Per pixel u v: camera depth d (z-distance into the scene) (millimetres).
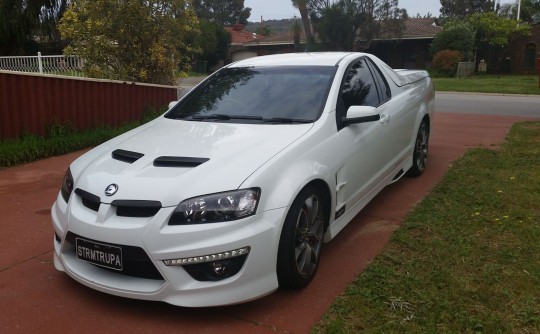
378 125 4719
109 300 3371
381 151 4809
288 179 3301
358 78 4801
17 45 21234
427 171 6582
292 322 3090
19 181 6398
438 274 3570
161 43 11422
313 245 3633
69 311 3252
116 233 3021
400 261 3824
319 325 3043
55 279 3697
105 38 10789
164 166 3334
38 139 7867
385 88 5312
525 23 35594
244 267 3027
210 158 3340
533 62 34688
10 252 4199
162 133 3977
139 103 10297
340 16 29266
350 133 4180
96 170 3482
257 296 3104
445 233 4332
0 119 7555
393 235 4320
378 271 3646
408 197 5484
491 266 3674
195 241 2938
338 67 4582
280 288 3492
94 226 3107
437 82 25859
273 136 3672
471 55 33656
